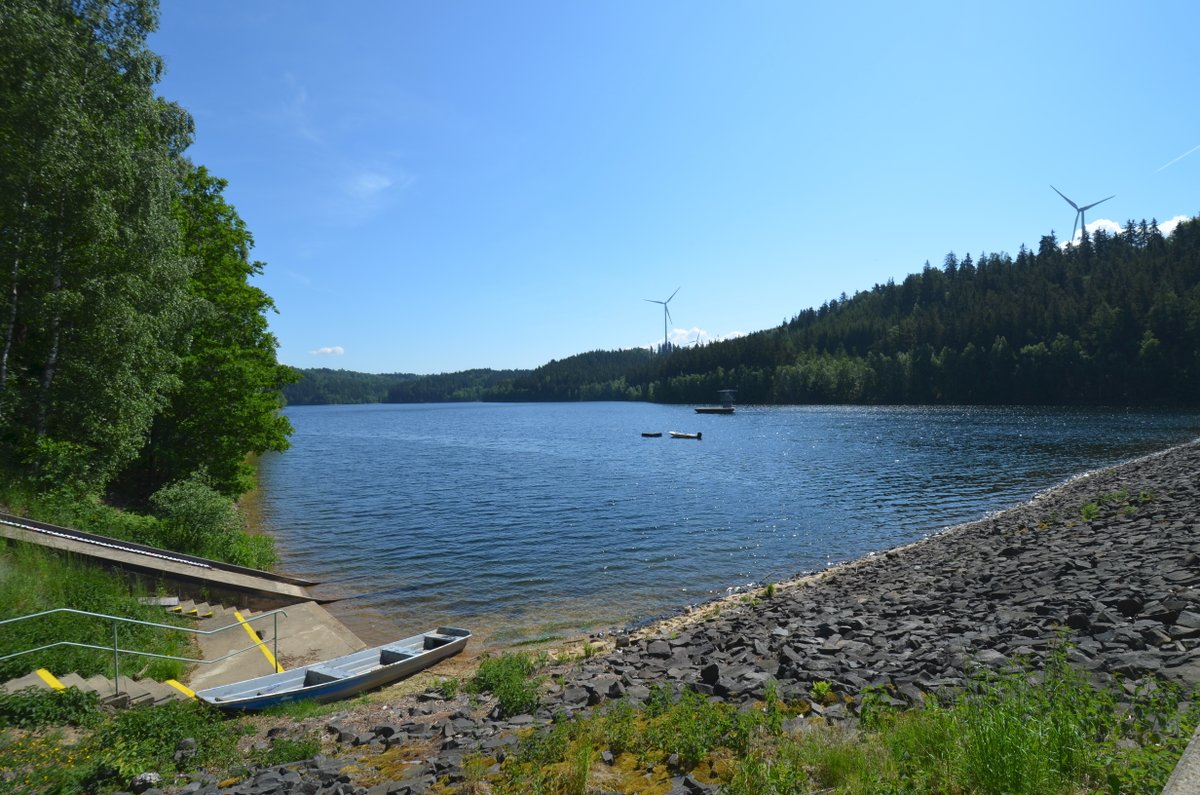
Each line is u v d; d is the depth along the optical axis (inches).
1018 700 217.3
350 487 1808.6
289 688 483.5
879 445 2554.1
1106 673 263.6
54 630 461.4
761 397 6988.2
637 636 620.7
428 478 2004.2
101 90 813.2
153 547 713.0
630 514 1357.0
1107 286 5349.4
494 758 277.0
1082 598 384.5
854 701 284.8
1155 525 601.3
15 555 574.2
